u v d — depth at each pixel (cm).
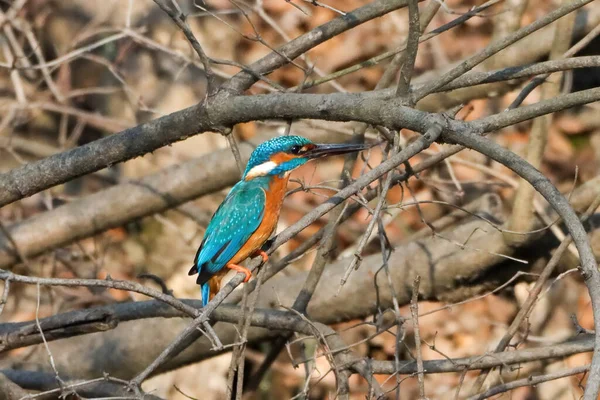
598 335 530
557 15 765
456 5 1997
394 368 870
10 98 1797
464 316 1628
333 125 1297
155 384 1573
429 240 1184
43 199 1588
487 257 1127
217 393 1603
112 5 1786
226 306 960
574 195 1112
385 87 1027
